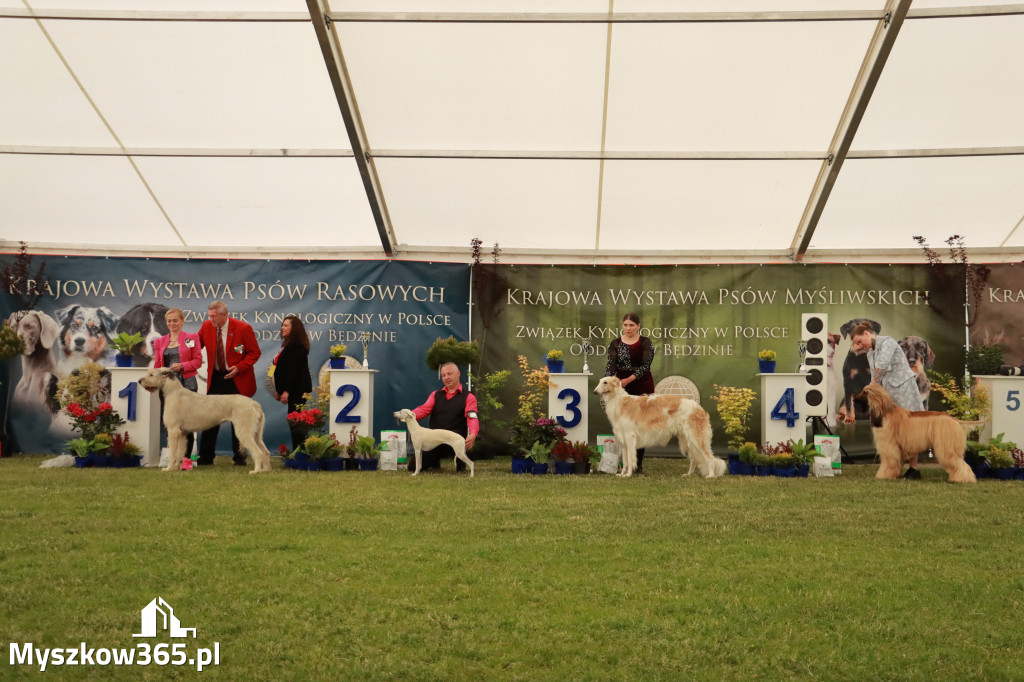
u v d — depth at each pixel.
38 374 13.46
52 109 11.58
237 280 13.72
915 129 11.54
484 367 13.68
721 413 12.27
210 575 4.94
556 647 3.94
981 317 13.24
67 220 13.39
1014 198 12.49
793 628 4.21
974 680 3.63
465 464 11.09
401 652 3.87
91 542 5.66
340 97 10.94
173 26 10.43
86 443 11.01
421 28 10.41
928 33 10.30
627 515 6.98
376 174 12.52
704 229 13.43
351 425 11.45
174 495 7.71
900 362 11.49
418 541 5.91
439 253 13.91
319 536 6.02
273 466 11.48
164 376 10.33
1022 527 6.67
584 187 12.73
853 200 12.75
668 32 10.44
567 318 13.73
